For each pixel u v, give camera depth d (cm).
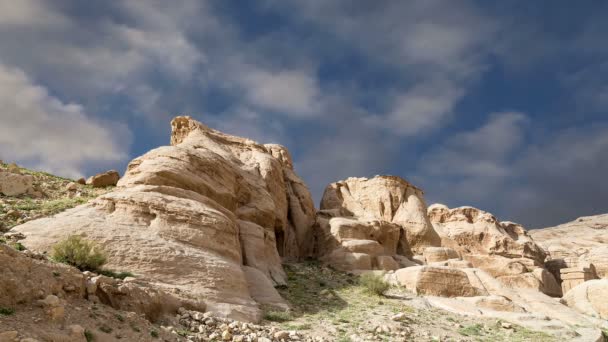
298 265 2953
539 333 2112
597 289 2936
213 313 1588
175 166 2295
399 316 1970
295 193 3628
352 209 4000
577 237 5988
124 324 1171
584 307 2914
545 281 3869
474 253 4191
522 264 4019
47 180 2852
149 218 1905
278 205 3219
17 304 1014
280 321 1775
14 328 927
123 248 1706
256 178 3067
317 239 3350
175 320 1403
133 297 1320
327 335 1630
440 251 3597
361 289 2538
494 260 4003
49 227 1733
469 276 2834
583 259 4266
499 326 2147
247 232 2441
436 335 1833
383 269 3030
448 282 2647
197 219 1970
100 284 1262
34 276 1095
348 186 4216
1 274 1020
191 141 3153
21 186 2409
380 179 4069
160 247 1764
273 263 2556
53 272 1157
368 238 3372
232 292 1769
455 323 2098
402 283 2673
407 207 3953
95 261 1548
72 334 996
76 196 2584
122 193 1977
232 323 1495
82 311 1127
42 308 1030
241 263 2139
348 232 3250
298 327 1684
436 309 2328
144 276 1636
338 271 2933
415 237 3766
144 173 2217
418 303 2377
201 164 2453
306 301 2177
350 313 2017
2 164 2925
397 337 1708
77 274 1214
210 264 1803
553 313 2644
